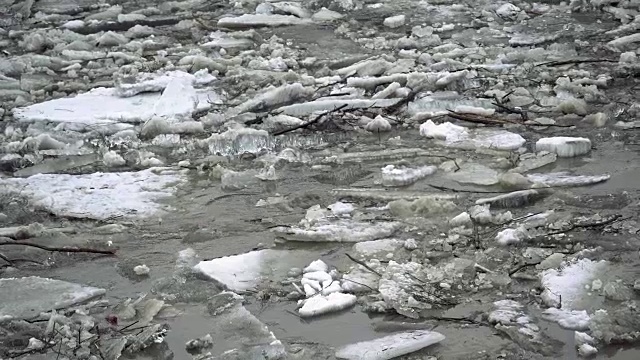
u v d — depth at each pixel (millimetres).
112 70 10391
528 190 6824
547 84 9320
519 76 9586
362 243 6172
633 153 7586
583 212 6535
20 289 5715
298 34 11586
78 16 13078
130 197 7082
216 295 5598
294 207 6844
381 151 7805
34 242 6410
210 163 7691
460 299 5469
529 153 7625
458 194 6875
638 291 5426
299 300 5512
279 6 12625
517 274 5691
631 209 6543
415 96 9078
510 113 8578
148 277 5898
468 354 4926
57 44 11422
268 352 4973
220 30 11961
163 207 6914
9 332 5289
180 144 8203
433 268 5777
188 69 10203
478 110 8578
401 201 6680
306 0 13109
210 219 6695
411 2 12906
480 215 6422
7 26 12586
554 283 5527
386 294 5488
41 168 7781
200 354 5031
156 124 8453
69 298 5605
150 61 10664
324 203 6883
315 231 6312
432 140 8047
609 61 9859
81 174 7598
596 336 5008
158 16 12797
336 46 10984
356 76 9742
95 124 8664
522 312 5270
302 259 6035
